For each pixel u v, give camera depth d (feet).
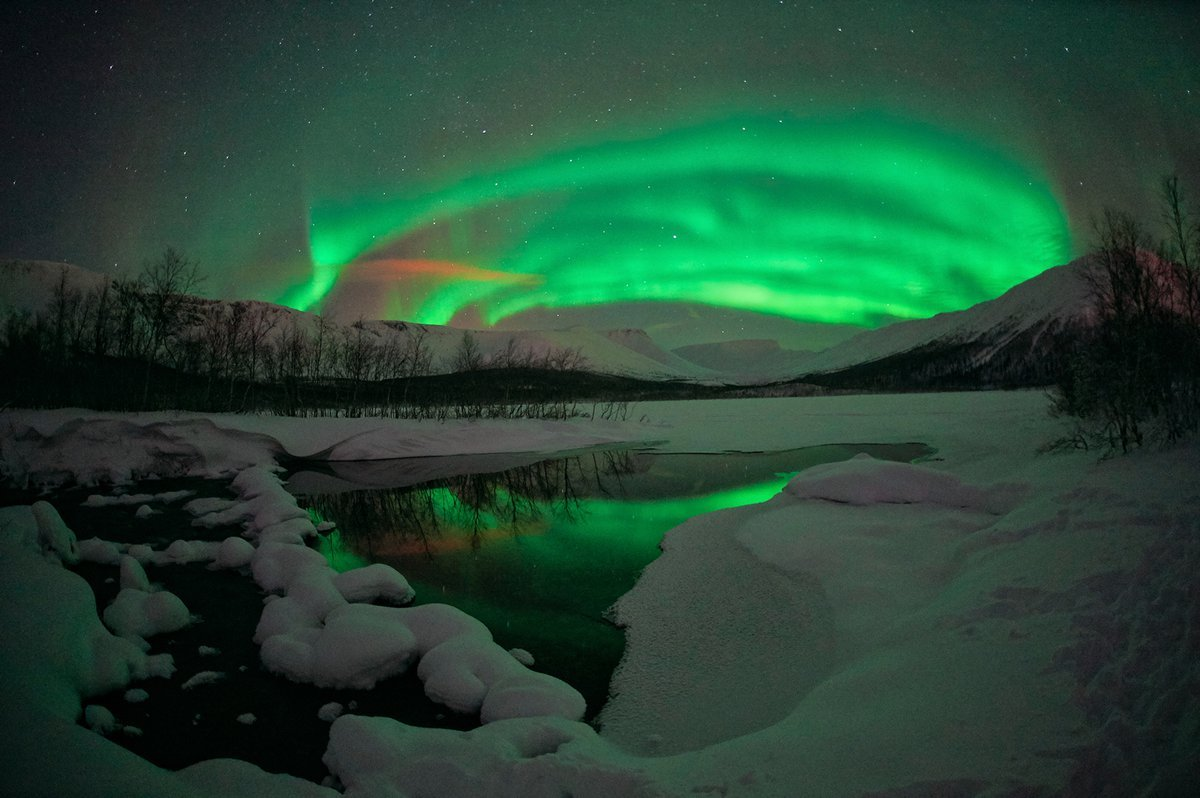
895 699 12.55
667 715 16.11
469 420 94.12
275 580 26.03
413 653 19.27
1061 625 13.82
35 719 12.57
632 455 69.92
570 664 19.65
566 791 11.21
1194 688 10.52
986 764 9.98
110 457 51.85
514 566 29.91
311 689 18.01
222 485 49.49
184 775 12.23
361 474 59.67
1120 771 9.25
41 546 26.17
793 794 9.98
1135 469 25.93
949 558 21.77
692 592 24.56
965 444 58.44
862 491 31.89
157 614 21.83
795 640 18.86
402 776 11.91
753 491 46.73
